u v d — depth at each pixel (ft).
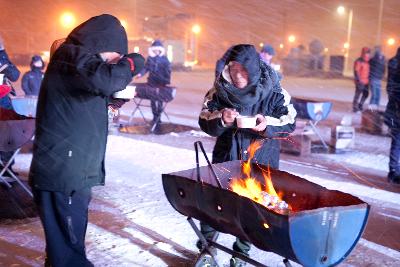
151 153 25.94
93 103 10.43
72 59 9.88
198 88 65.05
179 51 111.65
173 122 36.58
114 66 9.94
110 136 30.37
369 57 44.93
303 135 26.63
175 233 15.05
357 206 9.46
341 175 23.03
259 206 9.28
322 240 9.25
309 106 26.96
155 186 19.93
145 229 15.30
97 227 15.30
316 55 101.35
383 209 18.17
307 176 22.47
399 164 24.38
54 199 10.44
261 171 12.00
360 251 14.24
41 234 14.70
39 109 10.37
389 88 22.40
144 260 13.14
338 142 27.94
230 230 10.56
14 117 17.48
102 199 18.02
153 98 32.37
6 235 14.51
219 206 10.28
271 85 11.85
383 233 15.79
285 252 9.29
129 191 19.12
